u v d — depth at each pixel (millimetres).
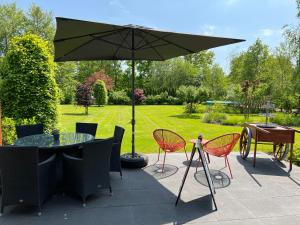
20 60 4855
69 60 4566
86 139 3500
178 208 2842
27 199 2613
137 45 4156
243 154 4918
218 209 2820
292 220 2604
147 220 2576
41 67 5008
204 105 16500
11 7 19734
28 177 2564
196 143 2947
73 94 19297
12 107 4914
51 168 2930
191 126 9953
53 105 5180
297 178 3838
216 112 12117
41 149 3154
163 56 4910
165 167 4262
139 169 4152
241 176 3893
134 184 3518
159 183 3564
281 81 14289
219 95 18062
